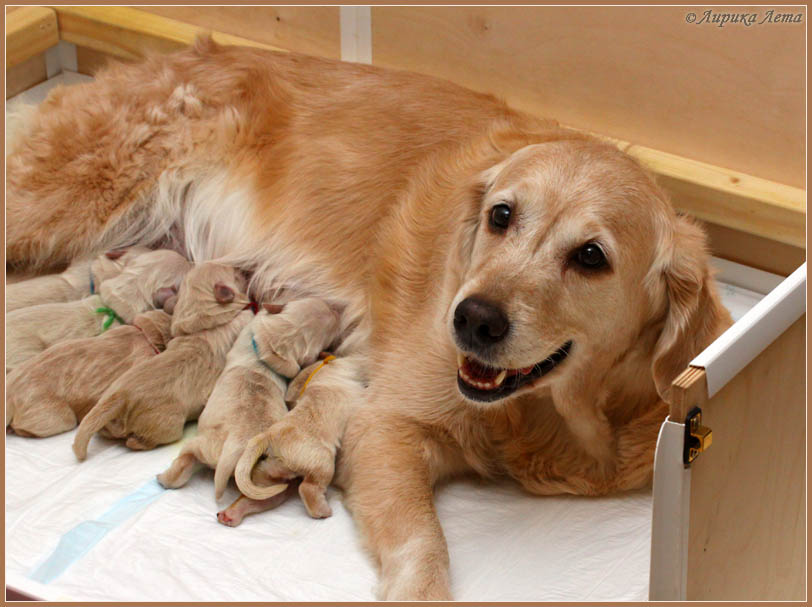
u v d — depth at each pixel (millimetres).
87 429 1150
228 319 1222
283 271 1311
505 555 1099
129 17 1588
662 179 1367
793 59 1290
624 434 1133
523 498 1161
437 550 1073
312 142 1313
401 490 1114
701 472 937
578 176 1048
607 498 1152
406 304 1206
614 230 1036
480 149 1231
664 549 934
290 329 1192
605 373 1096
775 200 1323
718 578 1013
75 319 1242
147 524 1114
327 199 1296
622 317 1064
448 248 1174
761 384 973
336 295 1283
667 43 1345
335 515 1139
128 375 1166
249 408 1148
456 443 1158
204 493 1151
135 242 1368
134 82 1368
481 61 1448
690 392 896
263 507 1132
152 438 1178
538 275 1027
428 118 1291
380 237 1255
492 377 1078
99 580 1063
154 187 1343
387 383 1170
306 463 1122
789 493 1068
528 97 1443
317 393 1163
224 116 1338
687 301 1070
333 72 1348
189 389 1190
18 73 1594
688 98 1359
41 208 1344
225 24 1572
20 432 1186
